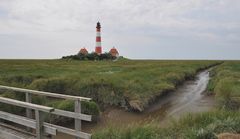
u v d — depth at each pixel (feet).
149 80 75.87
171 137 22.95
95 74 84.33
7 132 23.61
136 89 59.31
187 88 83.97
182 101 62.08
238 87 55.21
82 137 19.98
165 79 82.17
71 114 21.30
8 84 56.39
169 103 59.82
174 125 26.21
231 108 44.27
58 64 169.27
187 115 28.86
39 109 19.33
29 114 24.94
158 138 22.67
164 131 24.66
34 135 22.57
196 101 61.31
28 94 27.09
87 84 60.59
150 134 23.49
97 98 57.31
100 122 43.27
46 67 127.24
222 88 54.70
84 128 39.60
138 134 22.98
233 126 23.56
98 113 44.11
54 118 38.06
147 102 55.57
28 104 20.26
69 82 63.10
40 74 83.05
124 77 75.82
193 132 22.80
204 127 23.98
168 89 71.10
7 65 140.26
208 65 219.41
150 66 145.79
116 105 54.39
